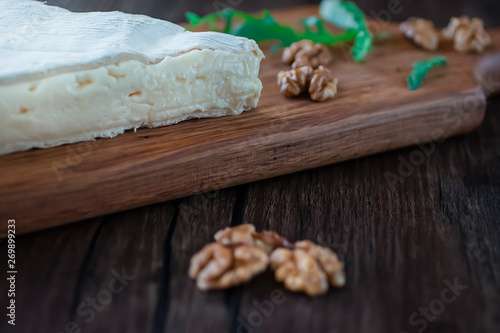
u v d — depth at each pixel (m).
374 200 0.34
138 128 0.35
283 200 0.34
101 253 0.31
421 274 0.30
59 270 0.30
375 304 0.29
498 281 0.30
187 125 0.35
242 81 0.36
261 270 0.29
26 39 0.34
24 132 0.32
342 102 0.38
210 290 0.29
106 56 0.32
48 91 0.32
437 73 0.42
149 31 0.35
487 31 0.48
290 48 0.43
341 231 0.32
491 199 0.35
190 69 0.34
